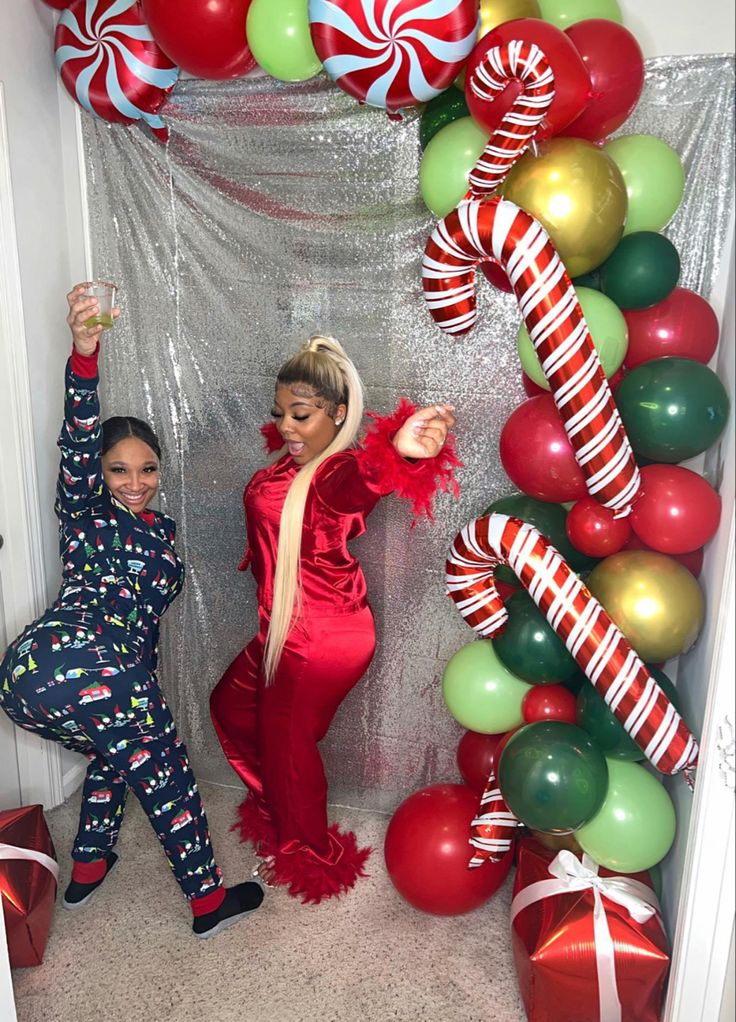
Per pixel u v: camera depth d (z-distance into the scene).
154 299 2.47
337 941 2.20
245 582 2.64
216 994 2.03
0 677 2.02
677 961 1.70
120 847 2.51
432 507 2.39
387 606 2.51
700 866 1.63
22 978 2.07
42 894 2.07
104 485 2.20
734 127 1.95
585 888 1.92
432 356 2.30
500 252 1.71
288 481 2.23
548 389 1.90
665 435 1.76
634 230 1.89
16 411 2.29
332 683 2.28
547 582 1.82
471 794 2.23
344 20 1.73
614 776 1.91
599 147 1.83
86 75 2.15
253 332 2.42
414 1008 2.00
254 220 2.34
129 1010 1.99
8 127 2.17
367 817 2.66
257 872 2.40
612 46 1.74
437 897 2.13
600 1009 1.82
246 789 2.78
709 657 1.85
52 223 2.38
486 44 1.69
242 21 1.92
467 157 1.86
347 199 2.25
